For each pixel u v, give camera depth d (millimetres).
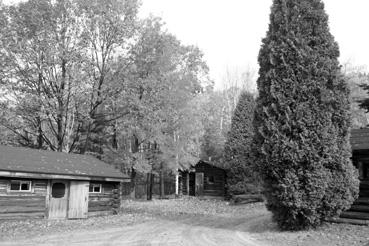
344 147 13258
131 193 32656
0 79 23562
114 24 25500
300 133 12891
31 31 23953
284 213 13367
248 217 19094
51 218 17453
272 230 13914
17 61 23953
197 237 12797
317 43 13672
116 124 26812
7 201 15961
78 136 27812
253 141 14281
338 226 13734
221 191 36094
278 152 13109
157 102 26375
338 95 13516
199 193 37594
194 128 31047
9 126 24891
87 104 25922
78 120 26125
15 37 23641
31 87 24641
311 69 13414
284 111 13336
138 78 26047
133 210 23172
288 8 14281
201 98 44719
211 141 45156
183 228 15117
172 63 29172
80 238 12328
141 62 26859
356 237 11711
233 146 31469
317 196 12594
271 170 13344
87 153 28703
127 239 12227
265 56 14547
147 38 27000
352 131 17422
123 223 16688
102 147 30594
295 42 13727
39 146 27203
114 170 21625
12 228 14156
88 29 24953
